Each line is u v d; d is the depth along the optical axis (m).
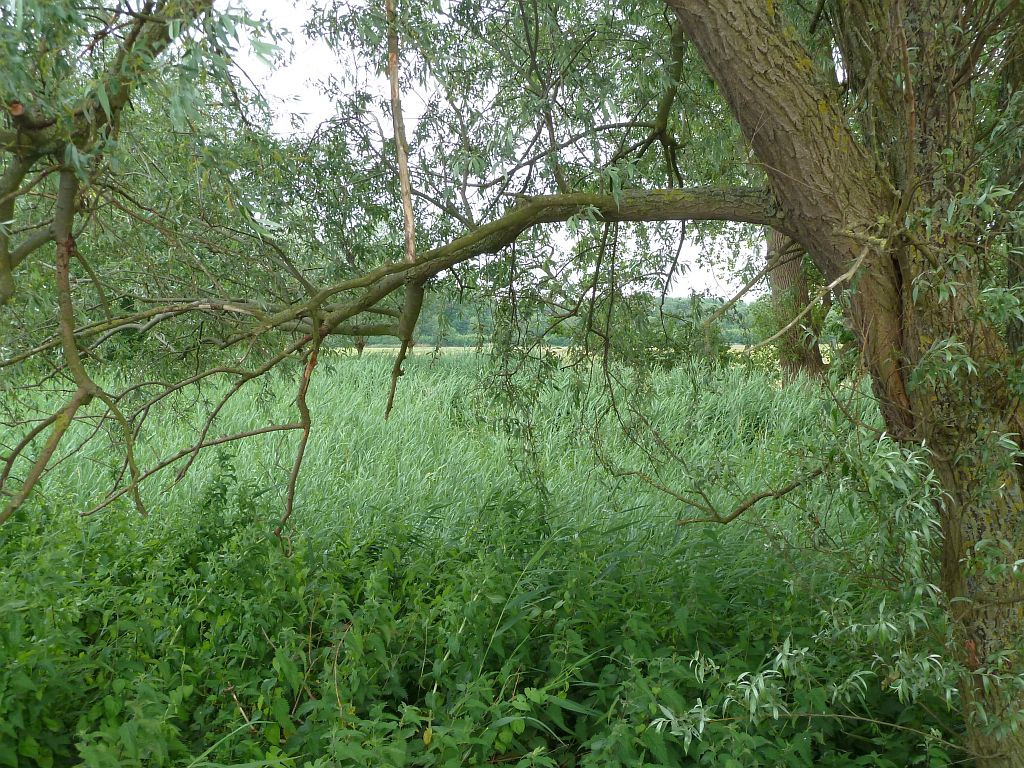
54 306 3.05
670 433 8.70
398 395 11.36
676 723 2.77
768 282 5.52
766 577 4.70
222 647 3.78
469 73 4.30
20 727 2.85
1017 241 3.02
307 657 3.71
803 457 2.85
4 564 4.32
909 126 2.42
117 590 4.02
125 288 3.94
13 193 2.01
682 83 4.48
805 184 2.73
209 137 2.34
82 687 3.17
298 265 4.21
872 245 2.40
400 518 5.57
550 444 8.23
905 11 2.79
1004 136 2.76
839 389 2.67
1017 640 2.70
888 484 2.49
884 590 2.97
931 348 2.56
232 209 2.42
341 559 4.80
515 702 2.99
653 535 5.72
